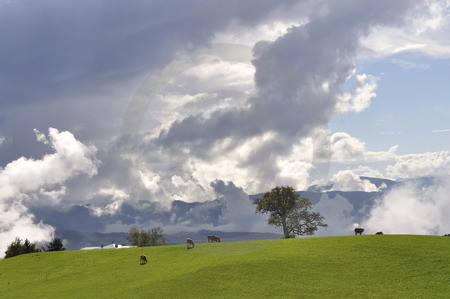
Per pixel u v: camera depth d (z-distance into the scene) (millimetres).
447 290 25672
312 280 28812
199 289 28297
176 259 39062
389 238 39188
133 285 31688
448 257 31859
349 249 35906
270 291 26938
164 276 32844
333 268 31266
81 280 37062
